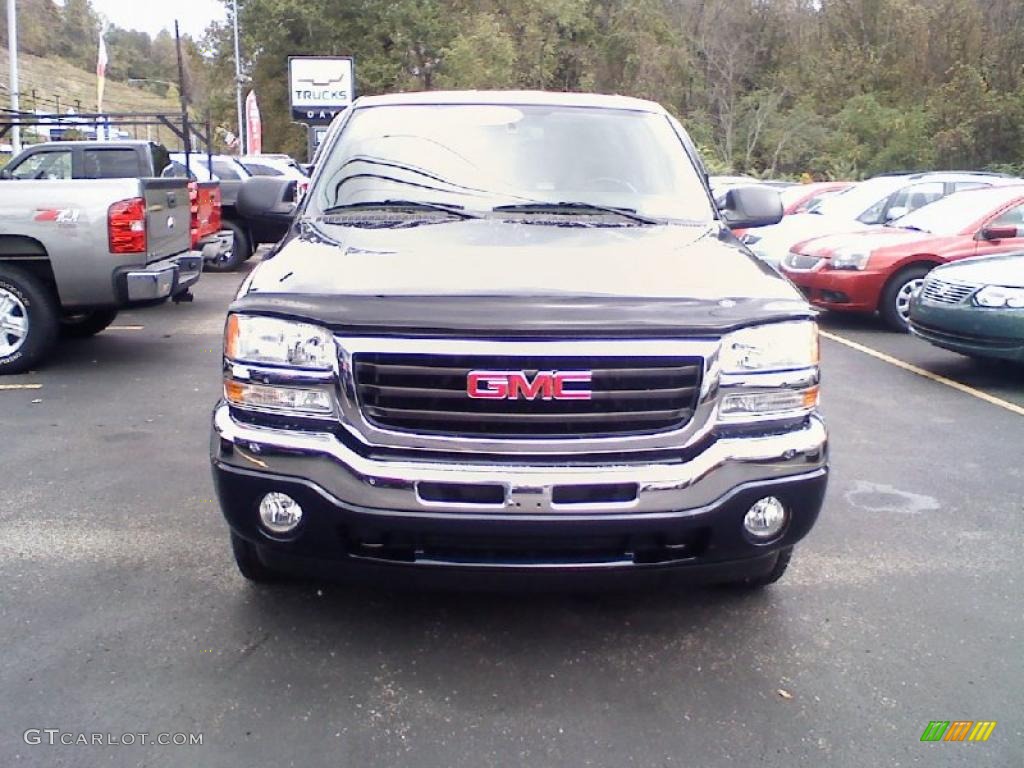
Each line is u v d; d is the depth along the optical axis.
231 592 3.88
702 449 3.14
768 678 3.32
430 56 41.75
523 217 4.12
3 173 12.12
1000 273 7.65
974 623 3.74
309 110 24.42
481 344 3.02
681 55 47.50
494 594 3.90
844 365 8.59
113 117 12.77
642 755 2.89
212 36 44.34
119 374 7.82
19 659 3.35
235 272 14.96
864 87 44.06
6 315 7.69
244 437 3.17
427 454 3.06
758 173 40.84
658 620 3.72
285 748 2.89
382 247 3.68
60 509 4.77
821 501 3.34
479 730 3.00
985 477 5.51
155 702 3.11
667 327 3.08
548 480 3.01
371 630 3.60
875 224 12.66
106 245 7.51
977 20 42.75
